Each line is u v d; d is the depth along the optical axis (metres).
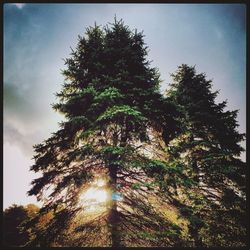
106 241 8.88
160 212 9.84
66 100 10.79
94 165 9.97
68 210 9.45
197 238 11.19
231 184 14.40
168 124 10.91
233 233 12.81
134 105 10.51
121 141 10.65
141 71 11.46
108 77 10.01
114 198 9.52
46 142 9.77
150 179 9.84
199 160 14.69
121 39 11.82
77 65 11.41
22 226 9.19
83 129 9.88
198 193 13.41
